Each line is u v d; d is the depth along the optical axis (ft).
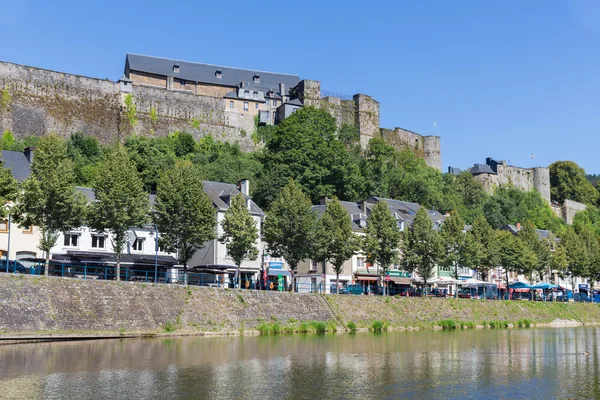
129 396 106.32
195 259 276.41
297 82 533.55
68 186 194.49
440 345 181.37
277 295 214.07
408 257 275.18
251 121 476.54
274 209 244.83
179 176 224.53
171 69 480.23
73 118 399.85
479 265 317.22
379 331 224.53
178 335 183.21
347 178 413.59
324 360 146.51
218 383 117.91
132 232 259.19
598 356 161.79
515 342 194.70
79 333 166.81
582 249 372.99
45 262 202.28
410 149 560.20
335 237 250.37
